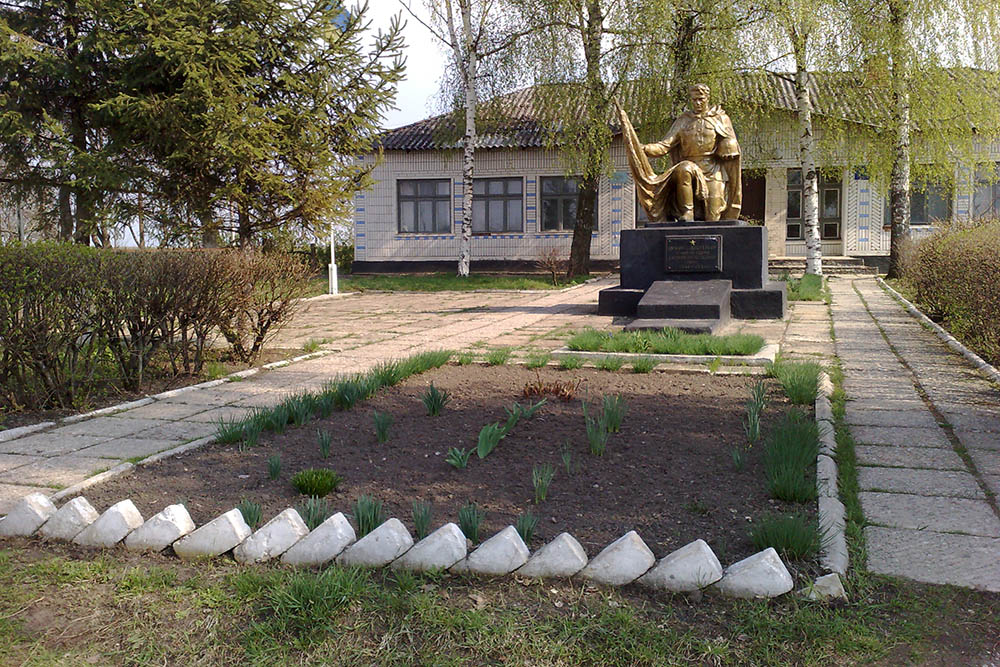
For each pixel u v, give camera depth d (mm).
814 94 26000
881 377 7699
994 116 19078
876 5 18094
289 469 4766
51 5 14648
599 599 3064
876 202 26438
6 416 6500
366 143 16750
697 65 19875
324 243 18062
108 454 5359
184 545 3553
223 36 14172
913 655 2691
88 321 6895
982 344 9211
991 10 17641
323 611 2959
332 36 15789
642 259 13625
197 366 8383
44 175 15234
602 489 4289
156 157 15133
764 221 27109
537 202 28391
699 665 2652
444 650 2764
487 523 3807
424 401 6105
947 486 4363
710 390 6953
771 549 3143
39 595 3213
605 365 8148
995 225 11961
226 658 2768
